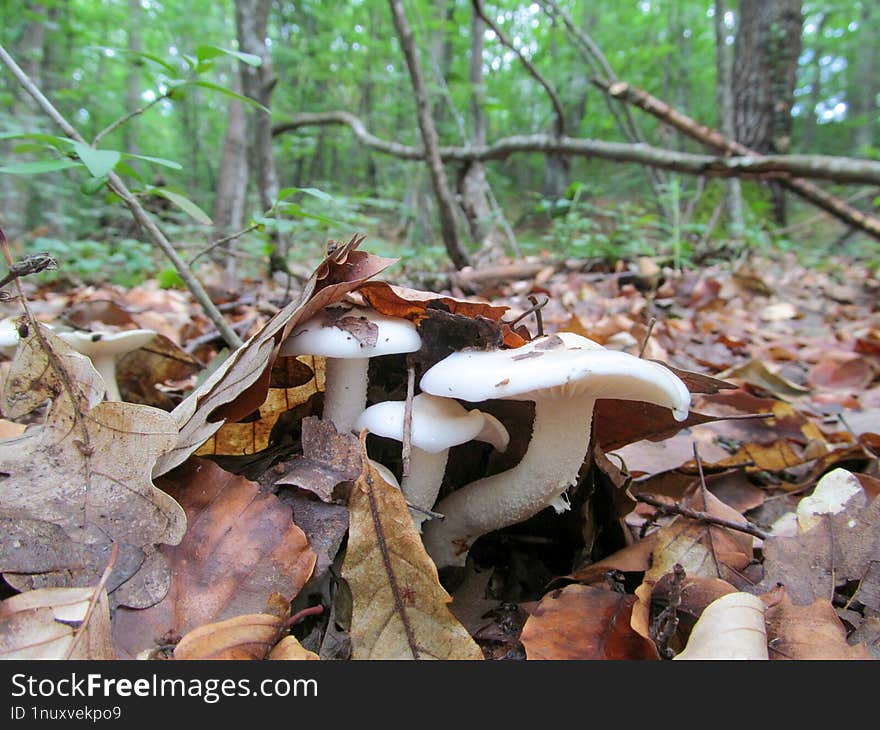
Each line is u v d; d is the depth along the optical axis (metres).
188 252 0.86
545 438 0.18
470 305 0.19
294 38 2.04
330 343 0.17
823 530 0.19
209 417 0.17
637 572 0.20
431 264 0.87
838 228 1.61
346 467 0.17
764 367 0.41
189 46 1.93
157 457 0.15
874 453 0.28
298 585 0.14
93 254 0.76
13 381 0.15
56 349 0.16
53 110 0.24
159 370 0.31
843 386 0.44
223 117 2.26
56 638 0.12
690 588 0.17
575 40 1.01
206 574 0.14
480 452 0.23
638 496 0.21
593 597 0.16
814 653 0.15
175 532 0.14
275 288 0.66
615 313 0.62
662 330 0.54
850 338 0.56
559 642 0.15
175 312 0.50
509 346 0.20
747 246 0.92
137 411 0.15
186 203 0.25
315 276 0.17
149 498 0.15
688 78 2.24
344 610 0.15
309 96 1.98
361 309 0.19
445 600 0.14
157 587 0.14
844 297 0.75
